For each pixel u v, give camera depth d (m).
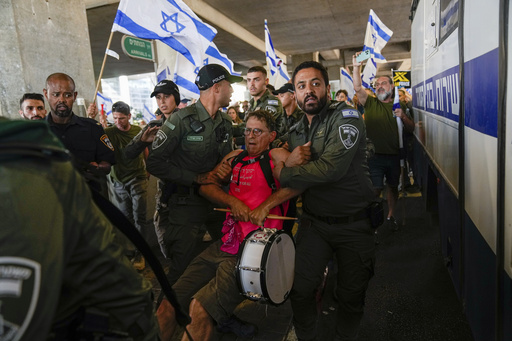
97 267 0.88
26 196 0.70
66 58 4.35
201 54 4.10
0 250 0.64
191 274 2.38
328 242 2.38
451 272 2.42
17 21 3.80
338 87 36.47
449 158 2.37
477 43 1.59
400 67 39.38
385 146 4.75
